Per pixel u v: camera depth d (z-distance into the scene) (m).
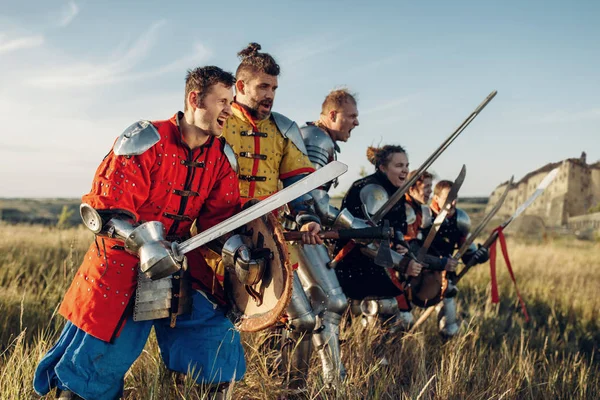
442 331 5.25
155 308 2.72
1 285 5.80
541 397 4.09
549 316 6.72
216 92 2.79
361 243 4.03
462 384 3.82
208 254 3.04
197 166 2.87
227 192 3.02
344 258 4.69
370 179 4.88
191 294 2.88
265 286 2.86
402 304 4.95
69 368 2.65
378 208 4.62
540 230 37.19
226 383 2.88
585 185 53.75
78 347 2.66
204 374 2.82
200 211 3.06
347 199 4.84
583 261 13.00
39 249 8.57
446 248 5.46
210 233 2.62
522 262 11.33
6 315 4.57
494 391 3.88
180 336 2.88
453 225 5.49
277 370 3.76
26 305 4.84
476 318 5.61
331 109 4.50
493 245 5.30
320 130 4.29
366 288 4.61
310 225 3.19
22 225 13.61
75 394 2.66
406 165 4.89
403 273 4.89
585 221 49.44
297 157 3.78
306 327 3.52
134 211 2.68
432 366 4.36
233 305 3.00
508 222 5.27
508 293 8.06
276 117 3.76
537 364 4.69
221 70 2.82
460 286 8.12
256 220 2.94
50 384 2.72
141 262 2.56
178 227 2.94
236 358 2.94
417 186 5.30
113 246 2.69
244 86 3.63
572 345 5.64
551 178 5.21
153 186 2.78
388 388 3.79
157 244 2.55
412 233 5.17
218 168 2.98
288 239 3.12
